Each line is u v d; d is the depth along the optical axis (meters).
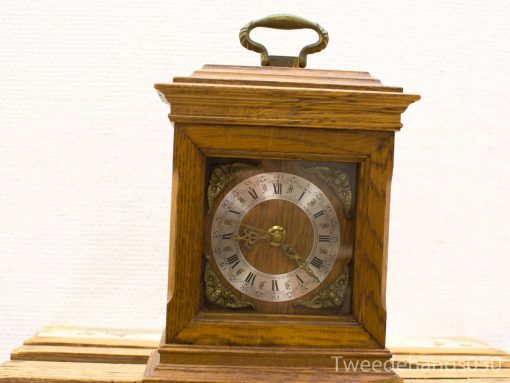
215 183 1.02
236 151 1.00
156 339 1.37
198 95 0.96
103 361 1.25
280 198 1.03
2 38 1.44
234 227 1.03
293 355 1.01
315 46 1.09
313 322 1.03
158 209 1.48
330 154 1.00
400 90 1.00
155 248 1.48
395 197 1.49
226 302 1.03
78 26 1.45
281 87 0.98
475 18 1.48
